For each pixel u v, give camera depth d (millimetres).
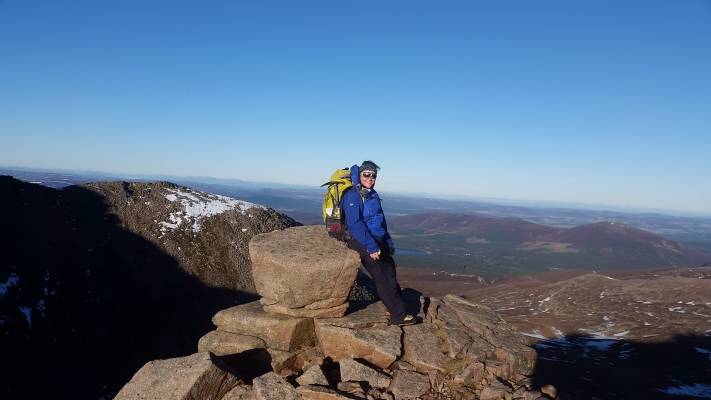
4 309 24109
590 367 48500
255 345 8312
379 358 7734
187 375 6566
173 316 31688
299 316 8461
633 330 75938
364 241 7523
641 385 42469
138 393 6516
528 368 7953
